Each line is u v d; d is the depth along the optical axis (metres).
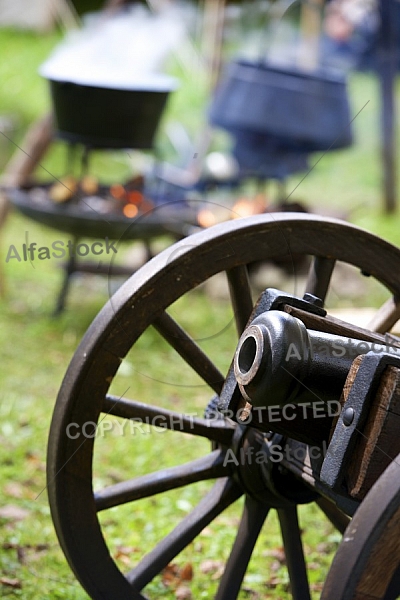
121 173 10.09
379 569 2.18
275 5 13.63
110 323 2.81
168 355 6.50
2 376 6.15
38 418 5.57
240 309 2.99
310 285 3.09
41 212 6.42
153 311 2.85
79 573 2.91
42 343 6.75
